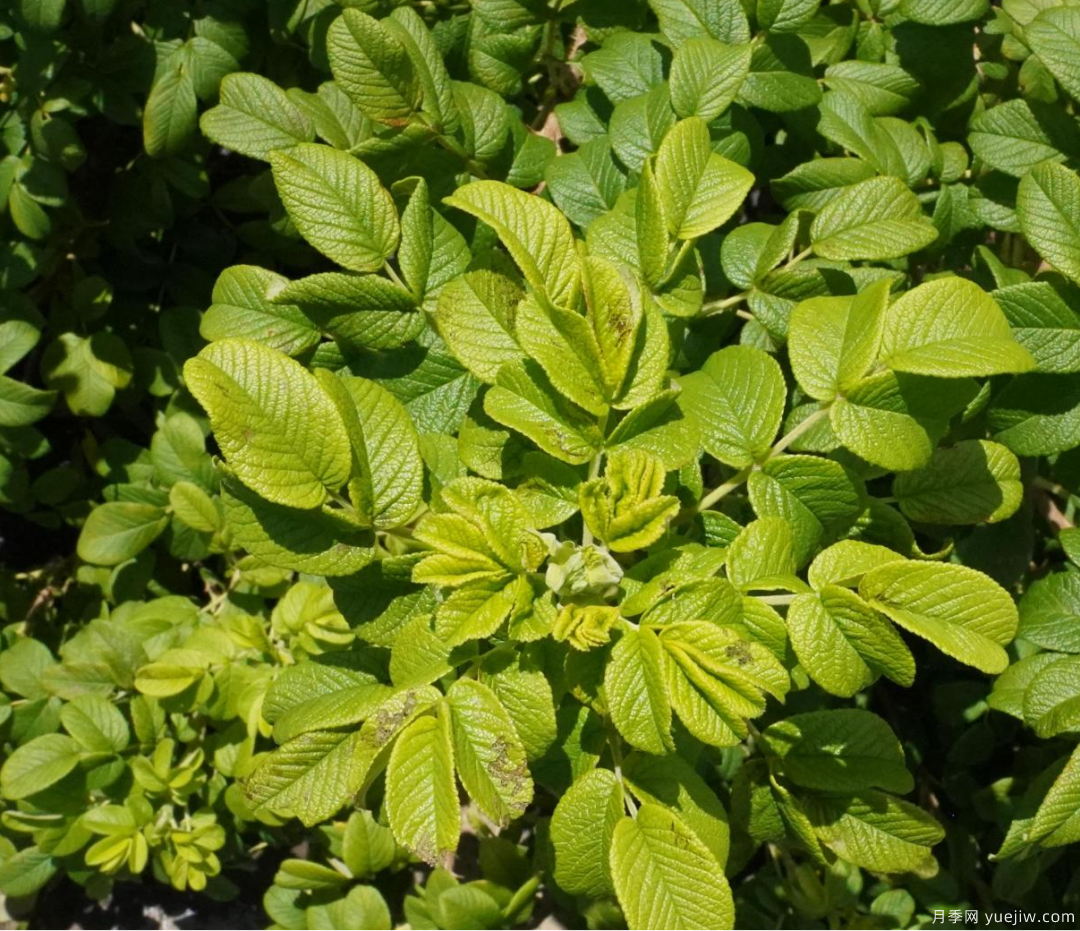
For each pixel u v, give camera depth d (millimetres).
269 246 578
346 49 350
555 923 521
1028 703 342
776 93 410
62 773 464
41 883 514
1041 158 403
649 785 308
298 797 306
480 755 285
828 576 301
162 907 630
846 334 317
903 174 423
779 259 371
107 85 491
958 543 444
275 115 382
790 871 458
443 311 319
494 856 492
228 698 474
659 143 394
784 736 332
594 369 299
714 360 341
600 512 297
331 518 301
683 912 281
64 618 606
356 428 303
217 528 493
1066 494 415
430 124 376
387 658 325
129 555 491
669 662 280
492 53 438
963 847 487
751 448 330
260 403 286
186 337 550
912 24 447
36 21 432
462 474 334
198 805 534
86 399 532
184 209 580
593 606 295
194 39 474
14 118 493
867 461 328
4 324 474
